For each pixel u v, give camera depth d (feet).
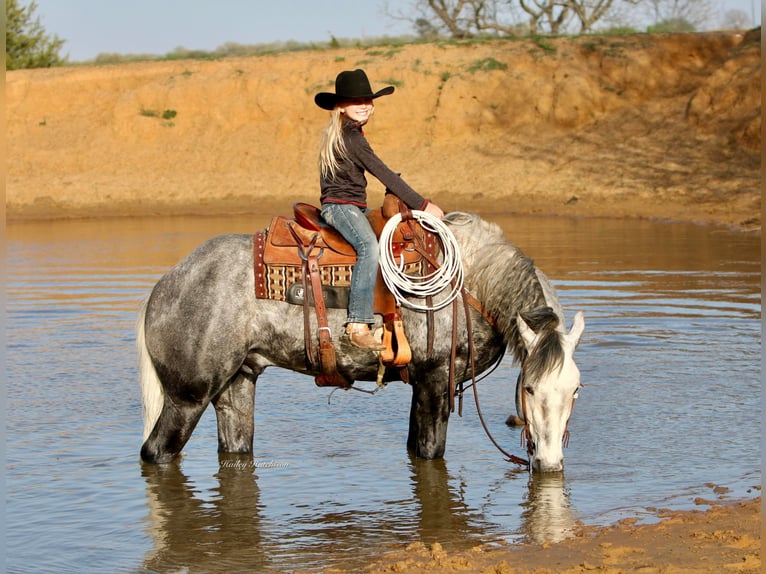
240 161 167.32
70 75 187.93
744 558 19.39
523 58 169.58
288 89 175.63
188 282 26.17
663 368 38.58
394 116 167.02
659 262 74.54
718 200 122.11
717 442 28.99
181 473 27.32
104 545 22.34
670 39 163.53
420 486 26.09
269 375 39.65
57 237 107.96
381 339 25.80
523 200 137.80
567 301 56.54
